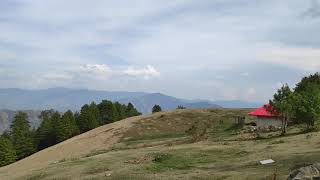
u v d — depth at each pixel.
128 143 98.00
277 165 40.66
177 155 54.91
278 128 86.62
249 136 76.31
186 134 104.88
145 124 119.31
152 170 46.97
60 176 49.12
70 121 149.38
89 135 114.31
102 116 168.25
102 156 60.62
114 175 44.75
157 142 90.06
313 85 82.12
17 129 148.88
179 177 40.12
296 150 48.81
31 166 79.81
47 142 148.88
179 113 132.62
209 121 119.50
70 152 98.00
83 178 45.09
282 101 74.88
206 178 38.19
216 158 51.59
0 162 128.38
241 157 49.69
